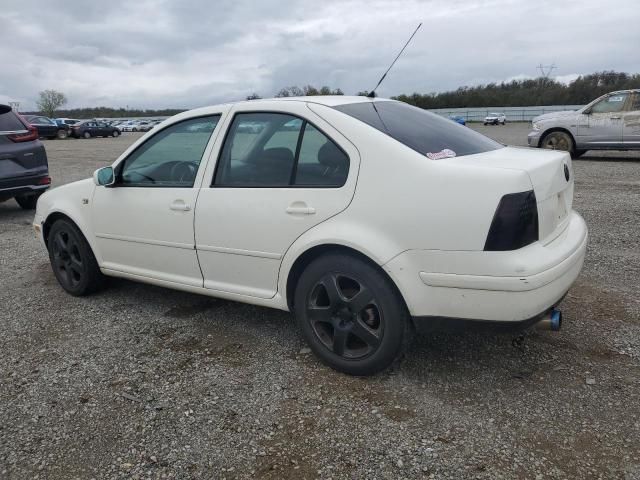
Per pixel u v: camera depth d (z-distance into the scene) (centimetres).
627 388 288
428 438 254
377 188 283
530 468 232
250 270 339
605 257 511
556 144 1279
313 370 320
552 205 282
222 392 300
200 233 356
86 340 375
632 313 380
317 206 301
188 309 426
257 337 369
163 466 243
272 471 237
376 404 282
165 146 387
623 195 803
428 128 331
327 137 307
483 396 286
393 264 277
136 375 323
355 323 299
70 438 266
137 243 401
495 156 303
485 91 7231
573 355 325
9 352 361
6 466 248
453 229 263
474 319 269
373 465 238
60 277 473
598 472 228
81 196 439
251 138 342
